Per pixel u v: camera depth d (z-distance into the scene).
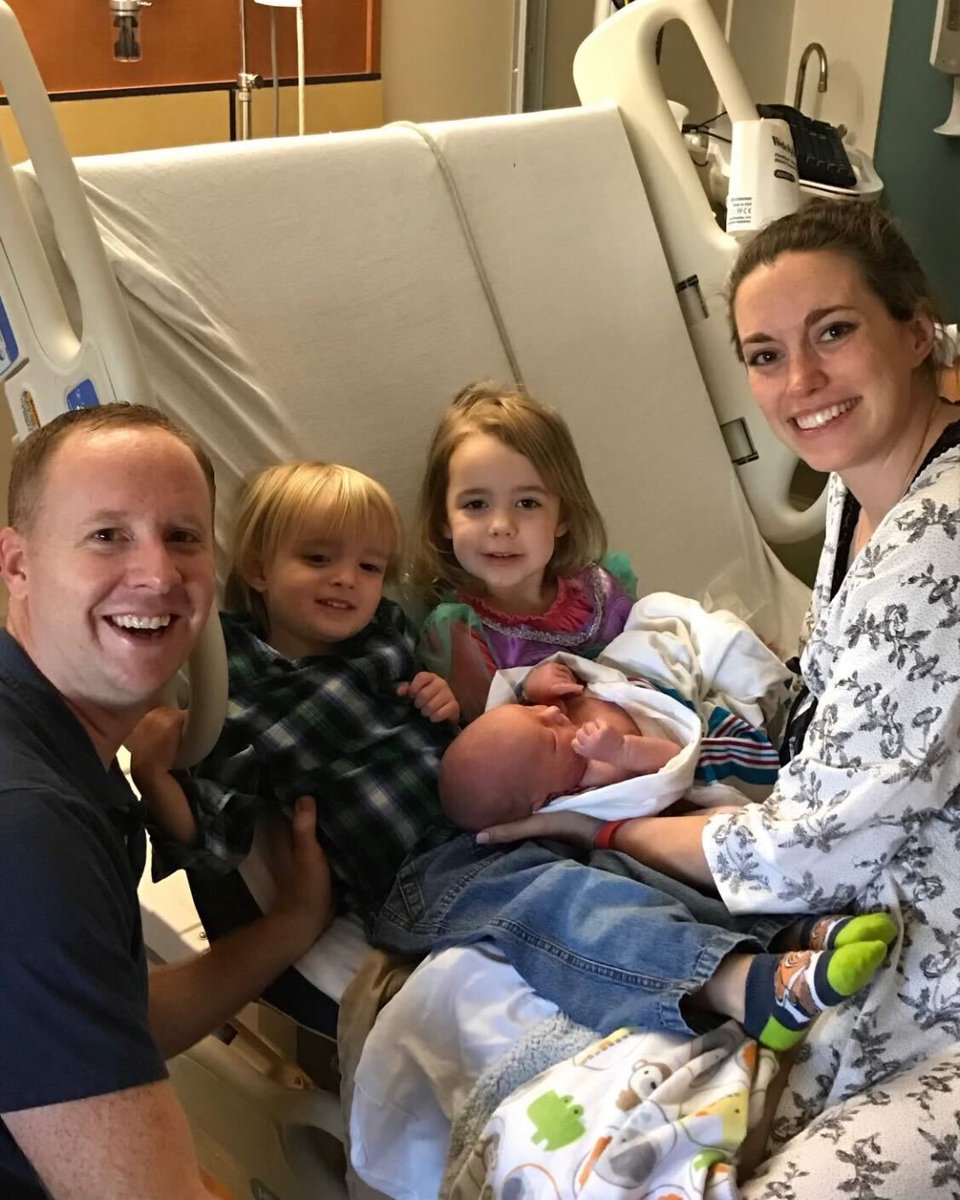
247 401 1.52
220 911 1.38
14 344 1.28
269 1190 1.38
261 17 2.27
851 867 1.09
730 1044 1.08
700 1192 0.93
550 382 1.84
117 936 0.83
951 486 1.08
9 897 0.78
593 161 1.94
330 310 1.62
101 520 0.90
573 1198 0.96
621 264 1.94
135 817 0.98
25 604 0.94
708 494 2.00
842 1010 1.08
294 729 1.33
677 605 1.61
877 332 1.16
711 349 2.06
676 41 2.83
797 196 1.96
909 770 1.04
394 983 1.21
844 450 1.17
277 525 1.38
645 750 1.36
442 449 1.57
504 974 1.17
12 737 0.86
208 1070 1.38
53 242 1.36
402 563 1.59
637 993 1.09
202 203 1.54
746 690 1.55
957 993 1.04
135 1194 0.78
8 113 2.00
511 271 1.82
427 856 1.31
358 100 2.47
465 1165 1.04
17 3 1.97
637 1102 1.00
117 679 0.92
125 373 1.15
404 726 1.39
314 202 1.64
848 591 1.12
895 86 2.71
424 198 1.74
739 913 1.15
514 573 1.55
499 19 2.65
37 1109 0.78
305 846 1.29
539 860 1.27
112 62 2.11
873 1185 0.93
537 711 1.38
